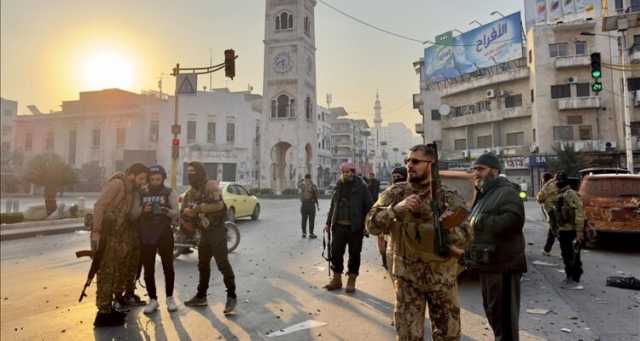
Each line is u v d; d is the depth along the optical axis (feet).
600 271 23.75
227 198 49.90
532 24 131.34
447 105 145.69
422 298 8.68
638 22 66.08
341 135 281.95
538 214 64.80
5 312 16.65
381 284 20.71
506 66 132.98
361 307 16.74
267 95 139.64
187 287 20.68
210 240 16.28
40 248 35.12
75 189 146.92
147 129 149.07
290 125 136.67
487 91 135.23
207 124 144.15
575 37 118.52
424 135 155.02
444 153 148.97
